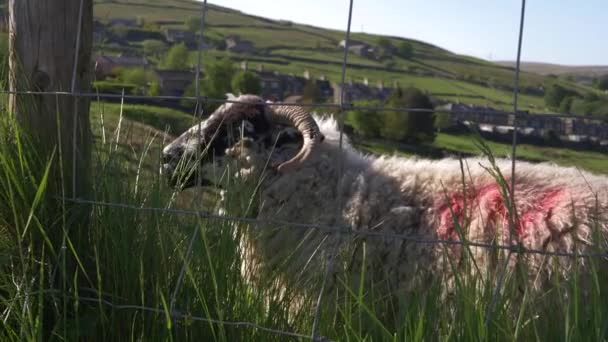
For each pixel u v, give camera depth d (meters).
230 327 3.01
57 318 3.16
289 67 95.50
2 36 3.75
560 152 24.98
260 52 105.50
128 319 3.14
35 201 3.14
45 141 3.51
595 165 23.64
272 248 4.28
